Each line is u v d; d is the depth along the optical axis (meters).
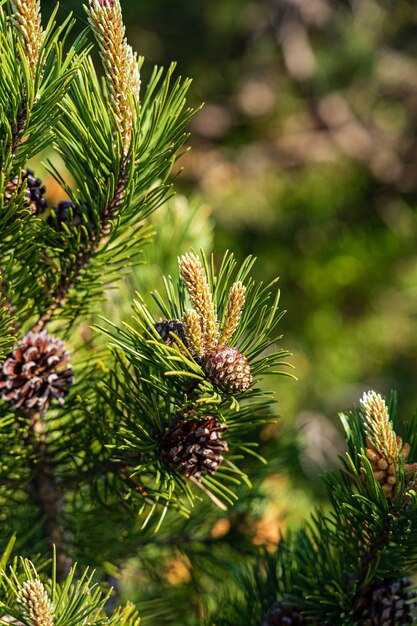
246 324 1.12
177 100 1.14
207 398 1.07
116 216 1.14
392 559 1.13
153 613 1.33
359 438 1.12
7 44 1.08
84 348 1.26
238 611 1.24
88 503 1.25
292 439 1.40
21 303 1.17
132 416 1.17
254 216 4.62
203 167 4.78
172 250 1.38
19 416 1.17
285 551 1.24
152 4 4.39
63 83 1.09
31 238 1.13
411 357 4.32
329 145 4.94
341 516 1.14
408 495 1.09
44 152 1.72
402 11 4.95
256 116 4.92
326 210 4.70
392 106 5.05
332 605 1.15
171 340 1.09
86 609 1.08
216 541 1.33
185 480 1.14
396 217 4.78
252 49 4.90
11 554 1.19
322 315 4.36
